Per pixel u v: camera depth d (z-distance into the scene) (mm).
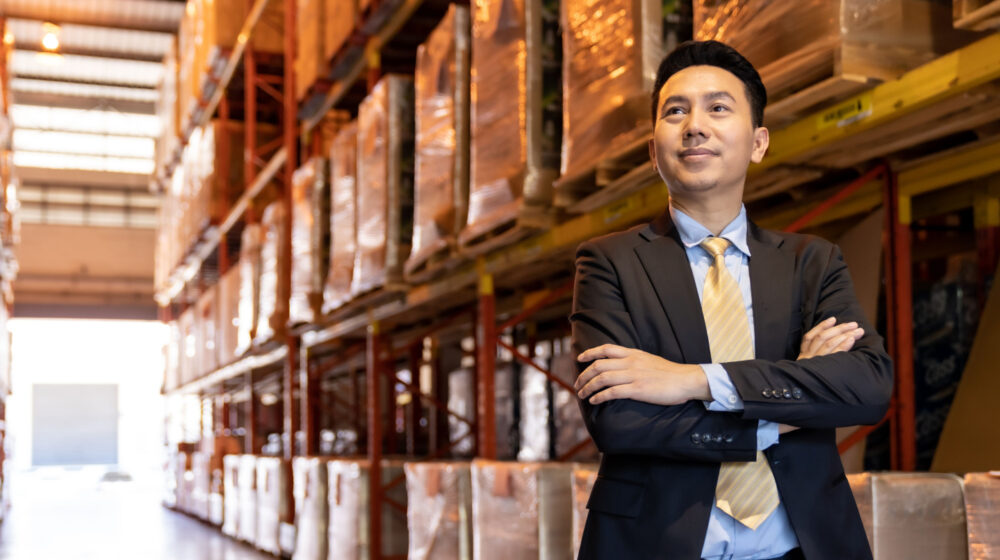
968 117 2537
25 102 25312
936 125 2629
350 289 6895
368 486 6773
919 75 2400
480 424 5066
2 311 13352
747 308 1568
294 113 9719
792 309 1562
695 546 1423
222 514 12328
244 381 15328
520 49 4227
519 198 4168
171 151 16703
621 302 1584
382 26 7188
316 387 9438
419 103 5484
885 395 1452
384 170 6062
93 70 23875
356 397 10656
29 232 25500
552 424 6047
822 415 1418
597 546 1496
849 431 3283
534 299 6098
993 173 3158
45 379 34281
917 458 3521
